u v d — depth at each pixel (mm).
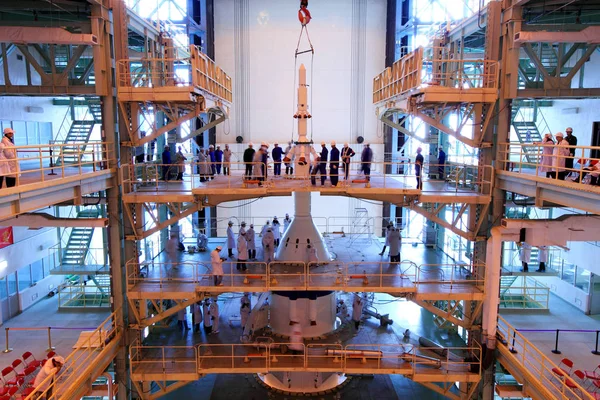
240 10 32062
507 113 19531
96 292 27422
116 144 20000
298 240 22531
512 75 19000
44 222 18375
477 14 20391
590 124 23625
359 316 23812
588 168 14633
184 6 31578
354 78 32875
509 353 18688
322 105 33094
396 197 20531
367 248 26219
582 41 17703
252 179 21281
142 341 22344
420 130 32438
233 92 32781
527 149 27016
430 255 25656
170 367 20156
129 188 20359
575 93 19406
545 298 26984
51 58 19328
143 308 20938
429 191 20641
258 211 33562
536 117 29234
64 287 27625
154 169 25125
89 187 18047
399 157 33438
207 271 22422
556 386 16141
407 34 32688
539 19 21641
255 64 32625
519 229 18406
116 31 19438
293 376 23109
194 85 18641
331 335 23000
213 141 32969
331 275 20391
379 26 32438
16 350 19875
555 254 27547
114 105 19750
